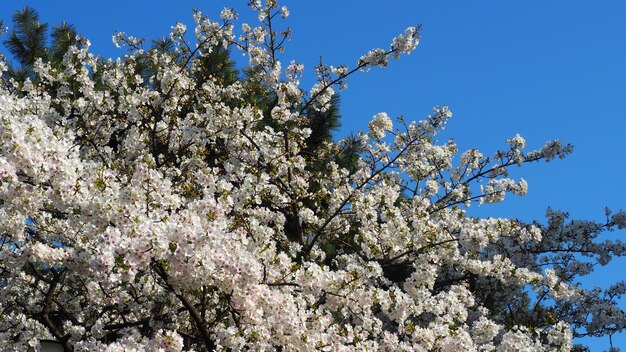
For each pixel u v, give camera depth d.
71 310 9.96
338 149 13.97
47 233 8.21
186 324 9.50
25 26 15.14
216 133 11.12
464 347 8.20
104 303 9.24
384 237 10.75
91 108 11.23
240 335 7.30
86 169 6.99
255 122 11.33
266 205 12.15
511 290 13.34
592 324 12.52
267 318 7.18
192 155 11.45
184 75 11.11
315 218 12.34
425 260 8.84
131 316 9.84
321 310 7.64
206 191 8.52
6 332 8.52
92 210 6.38
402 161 13.24
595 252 13.80
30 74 14.46
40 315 8.93
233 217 8.81
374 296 7.77
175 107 11.22
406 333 8.72
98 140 11.33
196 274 5.96
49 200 6.81
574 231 13.94
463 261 11.07
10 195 6.48
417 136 12.74
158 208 6.83
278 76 12.33
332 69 12.26
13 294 9.40
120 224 6.23
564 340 9.02
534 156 12.62
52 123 9.88
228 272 6.24
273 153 12.30
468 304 10.62
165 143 11.62
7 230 6.91
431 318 11.37
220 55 15.43
